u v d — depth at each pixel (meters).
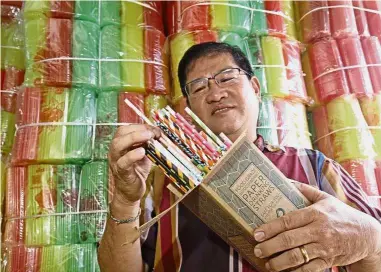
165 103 1.72
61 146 1.54
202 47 1.22
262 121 1.64
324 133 1.74
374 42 1.82
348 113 1.69
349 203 1.07
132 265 1.03
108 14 1.73
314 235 0.78
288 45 1.80
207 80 1.15
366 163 1.62
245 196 0.82
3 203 1.59
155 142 0.85
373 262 0.91
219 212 0.83
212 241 1.04
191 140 0.86
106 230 1.00
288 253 0.79
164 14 1.95
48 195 1.50
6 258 1.46
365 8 1.90
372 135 1.67
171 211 1.12
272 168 0.83
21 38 1.86
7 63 1.81
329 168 1.14
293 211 0.80
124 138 0.85
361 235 0.83
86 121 1.60
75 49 1.65
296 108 1.73
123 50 1.69
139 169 0.91
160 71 1.71
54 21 1.67
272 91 1.68
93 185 1.52
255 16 1.79
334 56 1.77
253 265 0.92
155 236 1.12
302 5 1.91
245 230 0.81
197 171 0.84
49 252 1.45
